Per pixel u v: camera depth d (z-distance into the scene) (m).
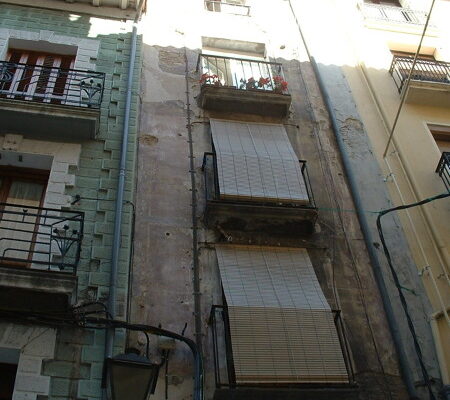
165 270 9.30
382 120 13.05
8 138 9.93
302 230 10.33
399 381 8.77
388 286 9.91
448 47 15.48
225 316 8.66
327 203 11.07
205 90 11.92
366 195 11.38
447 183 11.41
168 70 12.88
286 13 15.66
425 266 10.21
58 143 10.16
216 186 10.35
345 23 15.71
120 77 11.79
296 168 10.84
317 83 13.80
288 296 9.04
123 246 9.14
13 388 7.79
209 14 14.70
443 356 8.98
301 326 8.64
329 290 9.69
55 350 7.84
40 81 11.13
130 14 13.24
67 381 7.62
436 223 10.85
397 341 9.11
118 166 10.16
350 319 9.36
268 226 10.19
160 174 10.63
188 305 8.95
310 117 12.82
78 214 8.73
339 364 8.38
